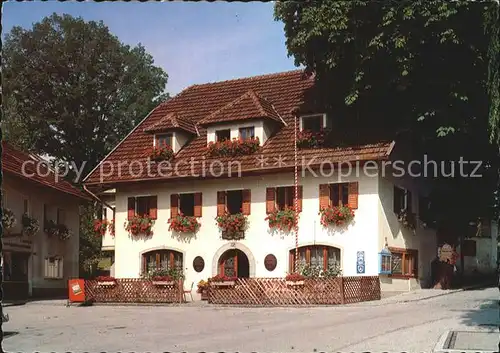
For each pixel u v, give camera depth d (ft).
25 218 109.09
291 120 103.14
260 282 84.12
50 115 142.92
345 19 84.74
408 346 45.01
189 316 72.54
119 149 112.37
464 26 82.02
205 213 99.76
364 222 89.04
